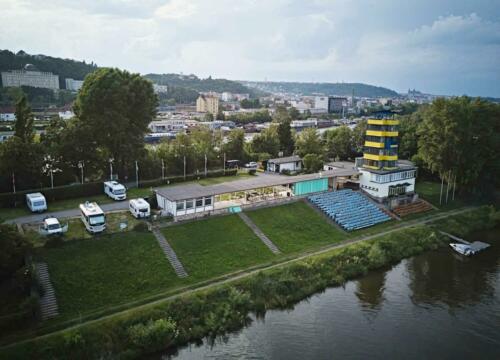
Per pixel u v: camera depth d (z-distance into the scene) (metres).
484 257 84.00
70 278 57.53
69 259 60.59
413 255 83.44
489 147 114.94
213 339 53.44
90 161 98.38
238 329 55.88
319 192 102.38
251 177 120.06
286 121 159.75
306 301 63.94
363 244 80.12
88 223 68.19
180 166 117.50
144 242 67.81
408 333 56.44
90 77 99.06
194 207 79.75
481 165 110.44
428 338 55.41
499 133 118.50
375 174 105.94
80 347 46.66
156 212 80.25
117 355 47.62
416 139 146.12
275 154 149.50
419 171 134.75
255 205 87.31
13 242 53.31
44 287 55.16
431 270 77.00
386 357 51.12
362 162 116.94
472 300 66.12
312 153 141.62
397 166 115.62
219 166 130.00
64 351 45.78
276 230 81.62
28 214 77.00
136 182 104.56
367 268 75.19
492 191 120.75
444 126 109.56
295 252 76.12
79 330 48.12
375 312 61.50
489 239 94.88
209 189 86.06
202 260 67.88
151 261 64.56
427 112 115.62
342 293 66.81
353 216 93.62
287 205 91.44
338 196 101.94
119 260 62.97
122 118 96.88
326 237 83.75
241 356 50.44
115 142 99.19
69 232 68.31
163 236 70.50
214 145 143.00
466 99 114.69
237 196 95.69
